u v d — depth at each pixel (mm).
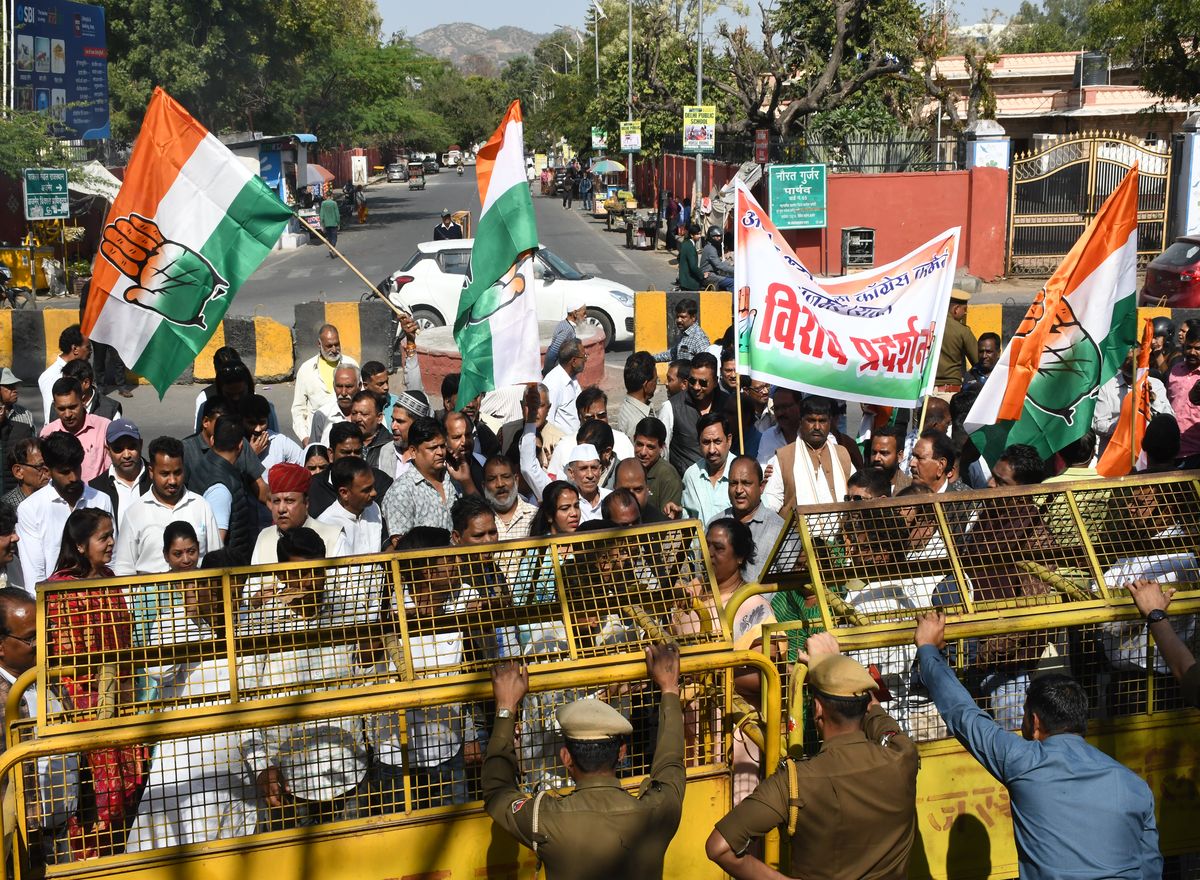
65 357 8719
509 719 3504
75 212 28250
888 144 26734
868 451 7438
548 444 7625
